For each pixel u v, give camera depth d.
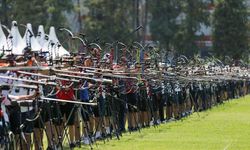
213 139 77.56
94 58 75.19
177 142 74.31
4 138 52.78
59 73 63.12
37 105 57.84
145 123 91.94
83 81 68.56
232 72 181.88
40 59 65.19
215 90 150.88
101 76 73.06
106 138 75.50
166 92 102.38
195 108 124.75
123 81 81.69
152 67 98.69
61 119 64.94
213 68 156.12
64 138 71.31
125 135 81.31
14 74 56.09
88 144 71.06
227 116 115.19
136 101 85.94
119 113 82.19
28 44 69.81
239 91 197.38
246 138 78.88
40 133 59.66
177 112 107.75
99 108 73.88
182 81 112.69
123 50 94.50
